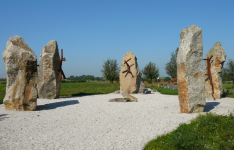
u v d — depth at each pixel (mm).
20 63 8992
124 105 10977
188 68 8031
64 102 11961
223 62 12977
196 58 8227
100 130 6355
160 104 11156
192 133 5406
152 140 5305
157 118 7703
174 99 13391
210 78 12422
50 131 6262
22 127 6609
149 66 33375
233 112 8133
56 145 5121
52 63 13469
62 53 14070
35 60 9141
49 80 13430
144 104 11297
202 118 6625
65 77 14758
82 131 6266
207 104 10305
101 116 8289
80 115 8500
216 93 12805
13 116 7973
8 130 6270
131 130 6320
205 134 5535
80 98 14109
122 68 17672
